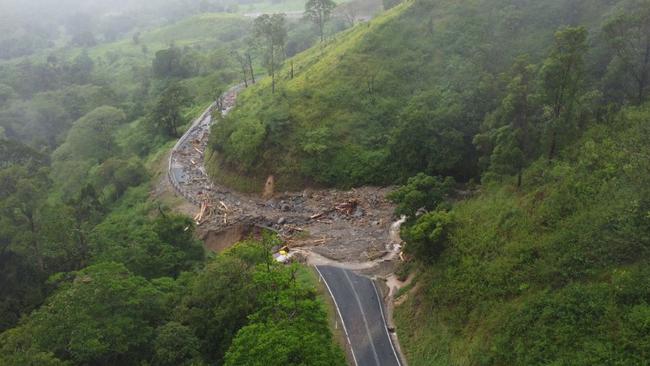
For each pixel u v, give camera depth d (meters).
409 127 76.44
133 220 76.88
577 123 54.09
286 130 85.94
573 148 51.50
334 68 94.88
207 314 42.78
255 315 38.69
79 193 84.25
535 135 54.25
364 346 45.91
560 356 33.69
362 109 87.50
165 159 102.50
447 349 42.66
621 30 56.03
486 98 75.94
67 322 38.31
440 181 68.25
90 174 100.00
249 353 32.66
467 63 87.12
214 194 85.44
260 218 74.56
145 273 53.31
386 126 85.25
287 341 32.81
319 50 117.00
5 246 63.50
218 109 117.88
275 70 120.00
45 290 58.47
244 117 93.38
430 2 101.88
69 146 110.88
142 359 39.72
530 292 39.81
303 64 111.00
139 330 39.84
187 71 159.75
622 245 36.94
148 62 193.38
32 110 140.75
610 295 34.59
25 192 64.88
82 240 62.44
